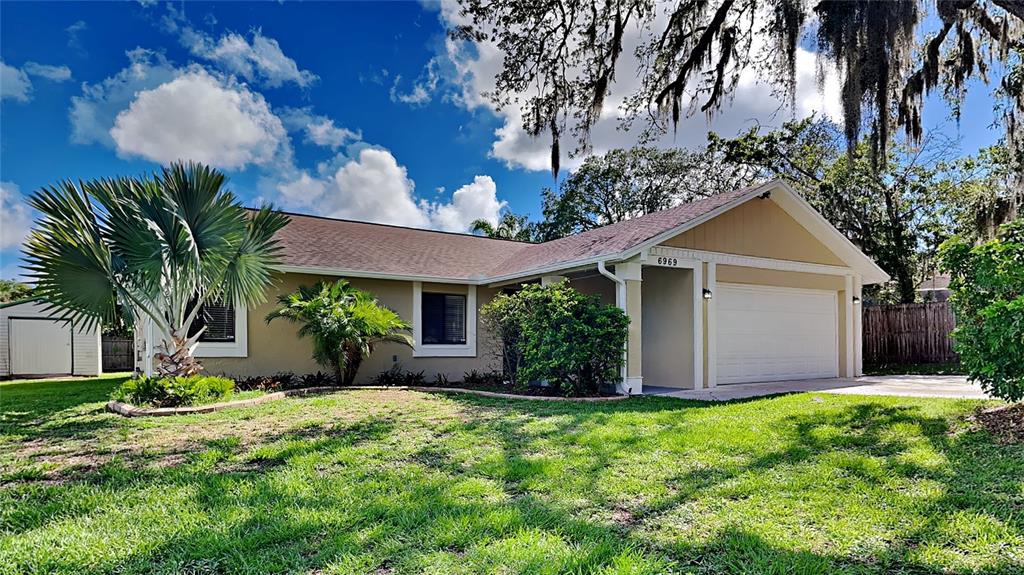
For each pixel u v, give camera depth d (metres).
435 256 13.79
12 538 3.08
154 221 7.78
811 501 3.54
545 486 3.98
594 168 27.91
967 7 6.52
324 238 12.91
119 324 8.65
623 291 9.77
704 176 25.19
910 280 17.03
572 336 9.10
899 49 7.05
